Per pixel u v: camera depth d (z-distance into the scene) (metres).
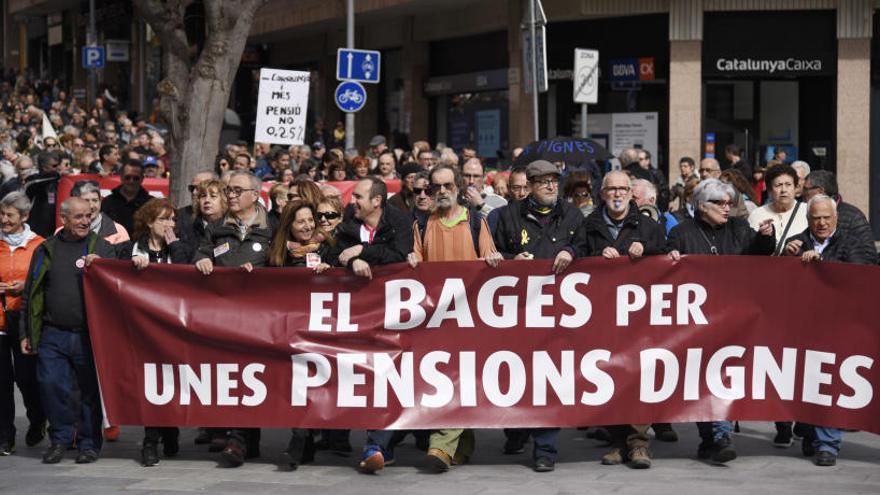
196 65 14.45
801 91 22.56
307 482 8.50
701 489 8.11
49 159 14.48
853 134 21.95
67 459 9.44
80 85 46.44
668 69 22.78
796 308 8.94
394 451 9.71
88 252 9.23
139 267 9.10
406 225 9.12
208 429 10.06
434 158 14.38
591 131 23.83
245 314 9.06
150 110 40.81
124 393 9.15
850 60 21.91
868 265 8.81
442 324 8.97
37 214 14.48
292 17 30.30
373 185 9.06
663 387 8.95
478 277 8.96
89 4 44.59
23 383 9.86
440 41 27.89
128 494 8.19
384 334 8.98
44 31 50.53
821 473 8.61
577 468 8.91
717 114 22.70
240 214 9.28
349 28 18.94
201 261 9.06
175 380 9.12
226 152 15.91
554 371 8.95
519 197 10.79
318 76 32.28
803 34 22.08
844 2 21.81
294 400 9.02
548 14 23.56
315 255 9.14
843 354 8.85
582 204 10.26
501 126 26.02
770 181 10.28
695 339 8.95
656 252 9.05
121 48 42.78
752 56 22.17
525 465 9.05
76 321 9.16
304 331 9.02
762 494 7.95
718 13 22.28
